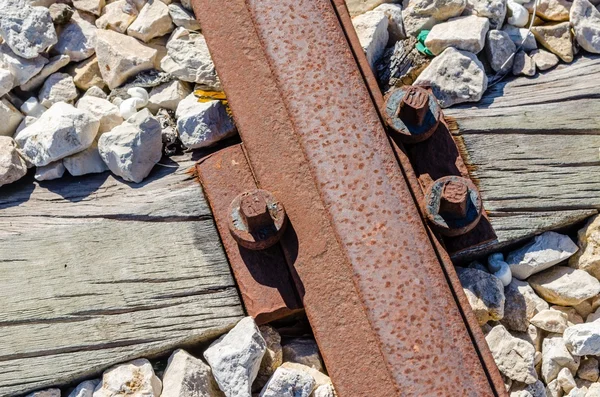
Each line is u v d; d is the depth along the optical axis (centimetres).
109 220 151
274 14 150
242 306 148
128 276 148
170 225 151
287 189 149
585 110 159
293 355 147
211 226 151
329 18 150
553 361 149
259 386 145
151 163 155
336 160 144
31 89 164
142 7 168
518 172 155
